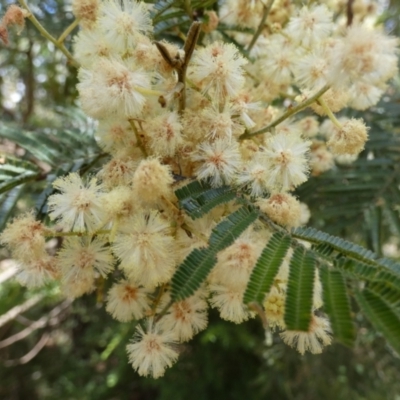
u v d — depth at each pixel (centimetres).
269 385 21
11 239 6
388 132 12
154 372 6
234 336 21
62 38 7
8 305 19
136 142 7
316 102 7
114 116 6
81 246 6
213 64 6
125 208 6
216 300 6
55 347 29
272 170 6
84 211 6
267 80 8
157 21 9
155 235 6
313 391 20
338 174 12
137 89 6
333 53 5
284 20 10
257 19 10
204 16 9
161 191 6
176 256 6
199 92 7
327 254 5
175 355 6
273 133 7
